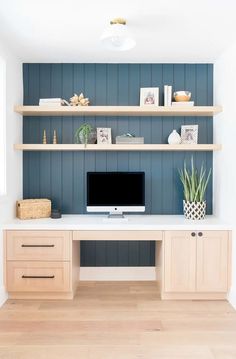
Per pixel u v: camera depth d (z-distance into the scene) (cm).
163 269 326
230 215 329
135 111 352
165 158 385
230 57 327
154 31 292
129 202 362
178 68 381
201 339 255
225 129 341
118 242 386
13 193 352
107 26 281
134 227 323
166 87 361
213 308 311
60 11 254
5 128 325
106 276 386
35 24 277
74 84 380
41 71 379
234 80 317
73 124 382
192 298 331
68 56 357
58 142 381
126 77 380
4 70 323
